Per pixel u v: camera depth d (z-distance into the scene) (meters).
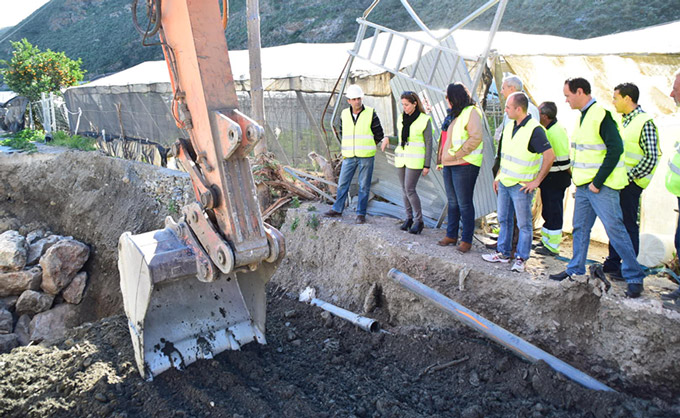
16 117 23.00
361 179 6.59
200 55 3.47
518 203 4.88
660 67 5.56
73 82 24.67
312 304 6.25
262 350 5.01
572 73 6.24
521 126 4.79
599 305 4.29
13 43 24.12
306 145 10.34
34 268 11.23
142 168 11.65
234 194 3.65
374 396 4.26
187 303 4.85
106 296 11.11
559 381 4.04
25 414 4.13
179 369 4.52
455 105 5.20
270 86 10.16
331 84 9.55
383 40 11.12
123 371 4.53
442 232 6.37
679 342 3.85
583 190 4.39
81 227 12.01
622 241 4.19
